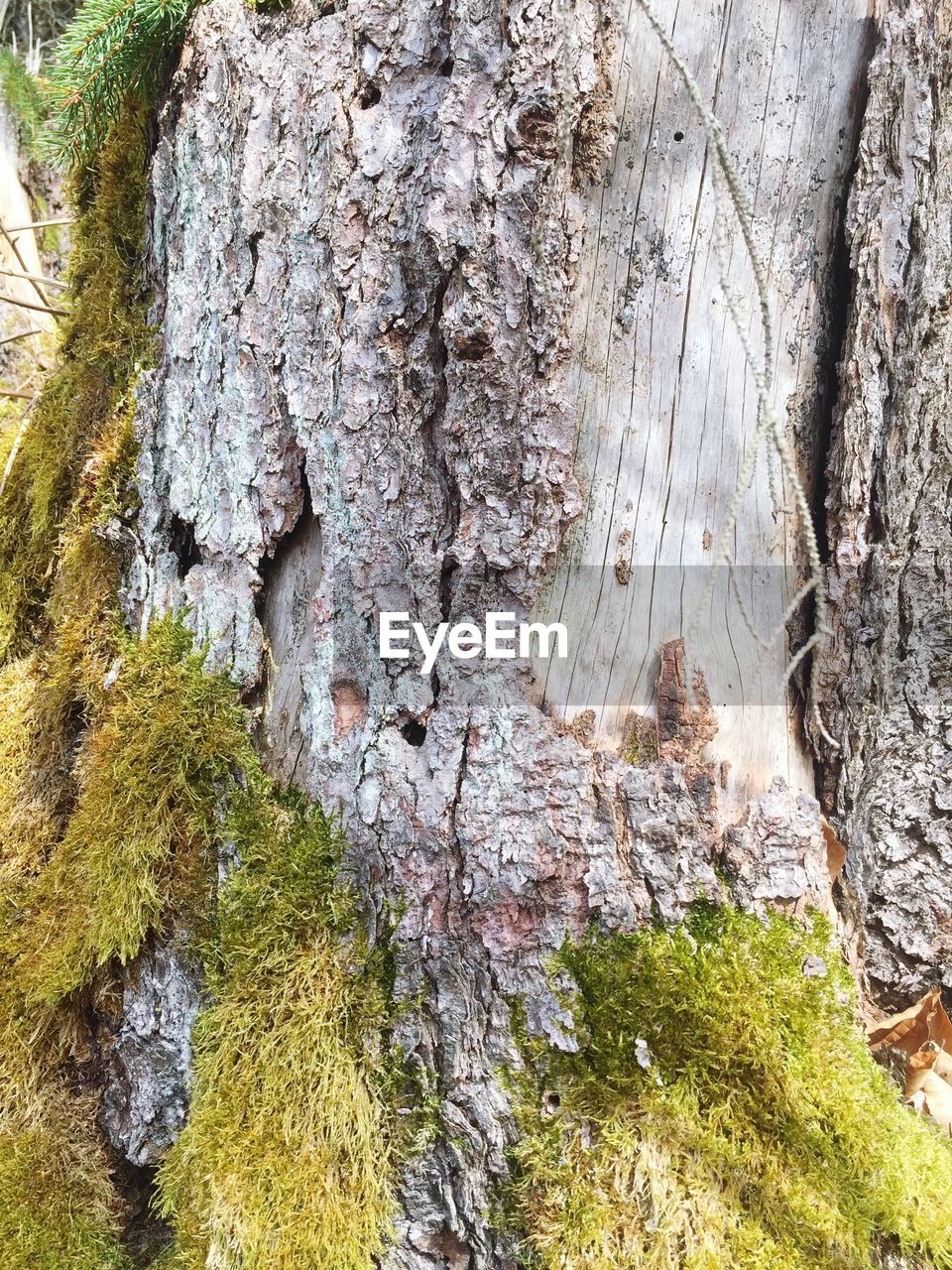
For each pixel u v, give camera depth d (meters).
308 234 1.54
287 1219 1.36
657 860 1.43
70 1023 1.70
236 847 1.58
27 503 2.20
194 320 1.66
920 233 1.49
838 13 1.49
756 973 1.38
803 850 1.45
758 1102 1.33
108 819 1.64
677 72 1.44
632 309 1.47
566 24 1.30
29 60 3.32
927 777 1.59
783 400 1.54
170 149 1.76
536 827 1.42
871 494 1.56
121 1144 1.65
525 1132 1.36
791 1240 1.24
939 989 1.59
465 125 1.39
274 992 1.49
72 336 2.19
